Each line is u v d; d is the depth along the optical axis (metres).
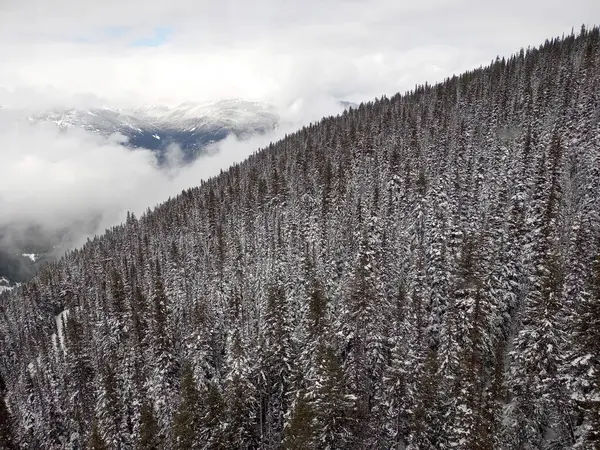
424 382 37.03
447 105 133.38
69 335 77.38
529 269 49.50
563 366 32.88
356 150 122.06
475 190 70.50
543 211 51.41
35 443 72.19
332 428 36.38
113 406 52.53
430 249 55.81
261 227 103.00
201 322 59.84
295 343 53.19
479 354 39.81
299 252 78.62
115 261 141.75
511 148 90.12
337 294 61.41
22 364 109.12
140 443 39.62
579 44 134.62
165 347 56.81
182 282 94.31
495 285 48.19
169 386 53.72
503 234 55.62
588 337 31.05
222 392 51.09
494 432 33.16
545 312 33.94
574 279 42.69
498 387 35.56
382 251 63.22
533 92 110.81
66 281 147.50
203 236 119.31
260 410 48.56
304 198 102.69
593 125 78.19
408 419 37.84
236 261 91.69
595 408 27.95
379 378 44.22
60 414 74.75
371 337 44.28
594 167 62.91
